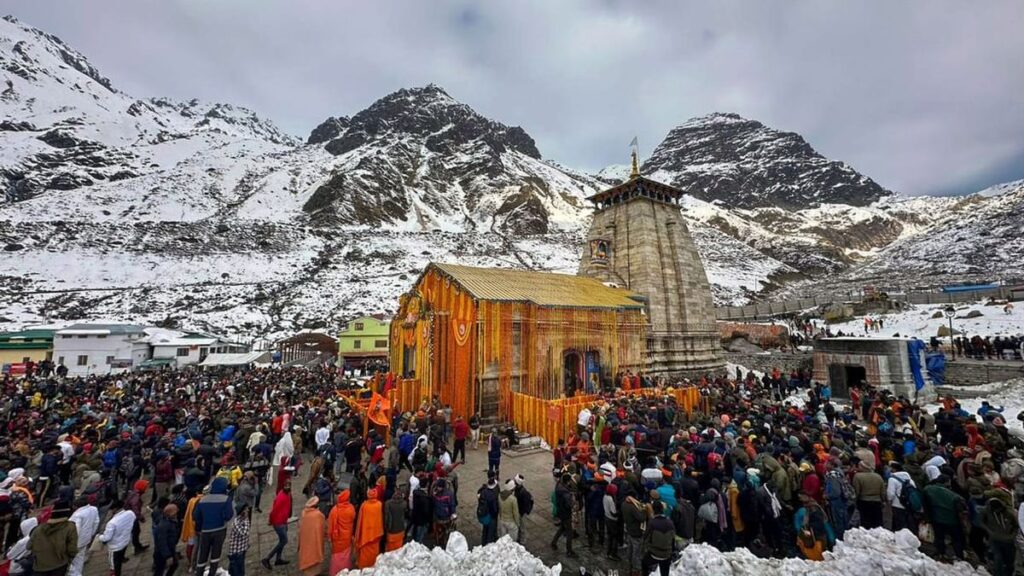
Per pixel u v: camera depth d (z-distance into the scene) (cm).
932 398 2519
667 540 796
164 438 1295
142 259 8588
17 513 955
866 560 766
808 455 1131
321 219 12975
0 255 7775
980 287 4859
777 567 775
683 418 1800
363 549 877
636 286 3431
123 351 4278
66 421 1579
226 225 10981
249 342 5828
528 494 977
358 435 1447
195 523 840
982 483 865
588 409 1731
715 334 3684
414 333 2581
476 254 11500
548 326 2255
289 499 958
